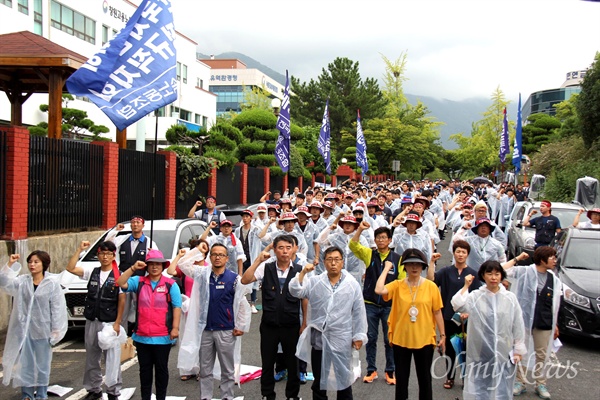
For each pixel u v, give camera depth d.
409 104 69.44
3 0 23.45
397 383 6.03
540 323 6.97
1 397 7.03
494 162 75.88
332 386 5.86
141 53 8.97
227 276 6.41
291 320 6.34
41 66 14.06
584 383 7.52
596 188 22.38
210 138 23.73
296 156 34.25
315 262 9.62
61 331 6.75
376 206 12.14
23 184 11.38
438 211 15.16
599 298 8.92
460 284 6.97
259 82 99.00
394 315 6.09
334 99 58.31
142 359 6.23
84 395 6.96
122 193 15.80
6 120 25.67
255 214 16.30
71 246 12.91
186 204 20.56
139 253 9.05
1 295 10.16
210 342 6.36
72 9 29.09
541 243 13.45
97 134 28.56
